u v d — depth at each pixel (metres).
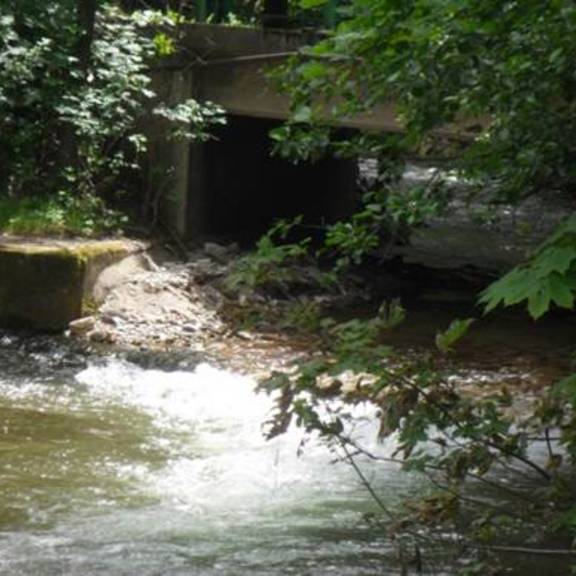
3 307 15.89
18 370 14.45
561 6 6.36
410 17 6.53
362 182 23.86
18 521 9.80
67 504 10.24
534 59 6.74
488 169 7.30
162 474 11.05
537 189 7.31
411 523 7.13
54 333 15.80
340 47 6.75
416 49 6.73
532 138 7.05
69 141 18.38
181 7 21.31
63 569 8.79
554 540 9.20
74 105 17.95
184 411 13.12
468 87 6.91
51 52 17.77
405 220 7.69
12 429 12.29
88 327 15.81
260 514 10.07
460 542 8.97
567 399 6.38
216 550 9.23
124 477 10.96
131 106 18.38
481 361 15.22
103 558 9.03
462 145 8.09
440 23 6.48
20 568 8.78
